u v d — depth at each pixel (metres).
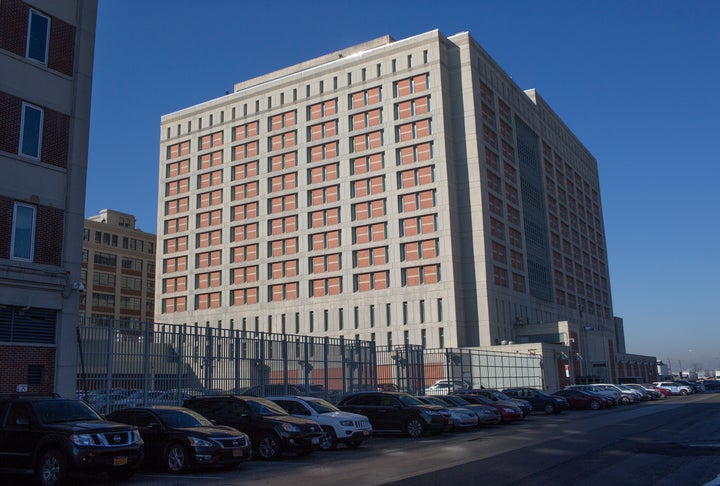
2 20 19.53
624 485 11.21
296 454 17.95
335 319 71.00
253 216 79.56
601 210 114.88
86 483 12.82
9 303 18.33
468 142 69.31
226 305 79.25
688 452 15.73
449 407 25.95
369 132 72.81
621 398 46.88
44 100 20.39
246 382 24.33
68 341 19.55
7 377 18.06
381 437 23.30
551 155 91.94
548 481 11.73
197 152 86.06
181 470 14.04
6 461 12.52
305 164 76.50
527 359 54.06
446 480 12.09
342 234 72.44
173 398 21.06
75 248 20.38
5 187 18.89
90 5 22.33
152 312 108.19
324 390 28.52
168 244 86.12
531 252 78.75
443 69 70.88
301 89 78.88
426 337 65.31
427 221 67.69
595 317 101.25
